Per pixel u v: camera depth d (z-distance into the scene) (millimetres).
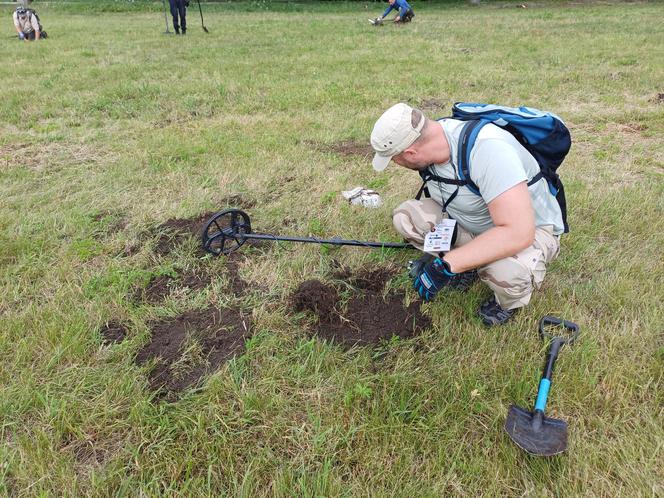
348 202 4188
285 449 2221
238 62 9359
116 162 5023
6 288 3168
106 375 2531
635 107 6391
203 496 2020
